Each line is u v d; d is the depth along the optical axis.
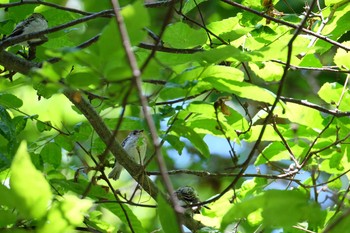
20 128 8.49
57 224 4.96
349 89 9.12
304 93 14.42
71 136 8.59
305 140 10.23
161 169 4.52
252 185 8.89
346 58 8.83
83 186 7.68
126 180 13.20
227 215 5.27
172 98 6.58
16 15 8.84
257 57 6.96
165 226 5.82
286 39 8.82
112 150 8.00
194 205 7.19
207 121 7.89
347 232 4.88
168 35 6.64
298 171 8.26
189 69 6.42
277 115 8.91
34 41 8.56
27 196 4.84
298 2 13.04
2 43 7.61
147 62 5.09
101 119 7.78
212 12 13.80
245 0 8.96
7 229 5.29
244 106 8.20
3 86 7.91
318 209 5.17
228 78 6.62
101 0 10.57
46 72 5.17
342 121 8.74
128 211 8.23
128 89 5.08
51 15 9.22
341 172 9.33
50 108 12.26
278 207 5.18
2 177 8.59
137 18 4.81
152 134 4.58
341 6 9.20
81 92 6.44
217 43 8.67
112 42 4.77
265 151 9.17
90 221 8.16
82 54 4.95
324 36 8.73
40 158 8.64
